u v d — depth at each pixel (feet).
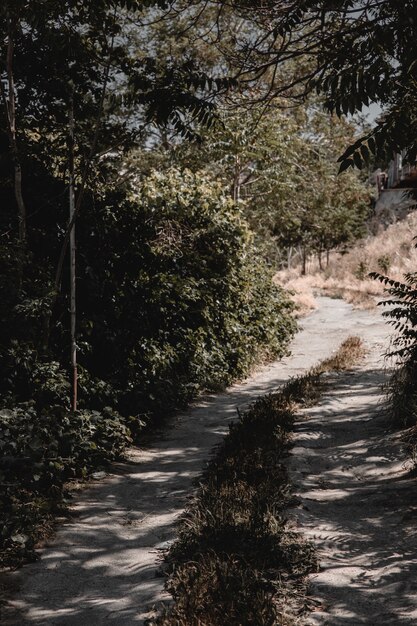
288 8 17.74
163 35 61.11
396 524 17.84
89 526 20.01
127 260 32.37
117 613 14.01
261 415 30.07
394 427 27.66
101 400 28.71
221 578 14.03
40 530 19.34
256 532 16.60
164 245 39.93
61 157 29.25
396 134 13.37
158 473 25.46
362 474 23.07
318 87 15.28
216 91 19.52
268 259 120.37
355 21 16.60
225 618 12.41
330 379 40.24
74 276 27.07
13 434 21.56
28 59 26.55
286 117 85.05
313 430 28.50
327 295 101.45
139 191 42.86
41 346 26.40
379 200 169.48
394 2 13.99
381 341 55.93
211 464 24.67
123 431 27.22
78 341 29.58
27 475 20.76
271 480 21.33
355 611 13.07
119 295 31.68
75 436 24.50
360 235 147.54
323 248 145.79
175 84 20.29
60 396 26.84
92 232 30.42
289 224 108.37
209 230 42.73
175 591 14.33
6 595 15.55
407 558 15.47
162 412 34.58
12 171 27.68
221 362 43.60
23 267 27.02
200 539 16.81
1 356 24.71
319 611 13.16
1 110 27.40
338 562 15.56
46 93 27.09
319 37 17.78
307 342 62.44
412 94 13.88
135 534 19.24
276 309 57.72
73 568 16.99
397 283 27.55
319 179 105.81
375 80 13.97
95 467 25.43
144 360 33.22
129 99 25.14
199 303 39.50
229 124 71.26
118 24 25.89
